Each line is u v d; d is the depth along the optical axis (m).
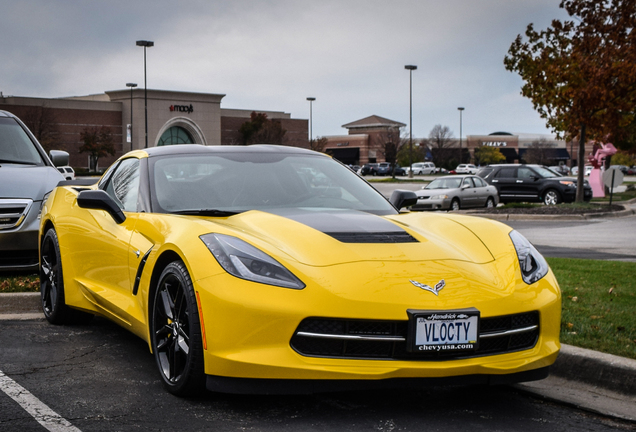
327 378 2.90
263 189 4.11
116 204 4.09
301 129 87.06
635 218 18.69
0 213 6.29
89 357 4.05
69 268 4.70
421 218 4.00
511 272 3.31
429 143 98.38
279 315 2.90
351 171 4.71
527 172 24.33
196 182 4.09
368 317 2.89
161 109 70.50
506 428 3.06
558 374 3.87
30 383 3.52
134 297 3.78
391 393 3.49
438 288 3.03
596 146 28.52
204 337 3.03
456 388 3.64
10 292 5.63
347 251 3.20
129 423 2.94
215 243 3.17
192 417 3.03
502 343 3.14
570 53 19.89
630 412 3.33
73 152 67.25
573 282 6.51
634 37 18.83
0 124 7.46
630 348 4.00
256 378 2.93
